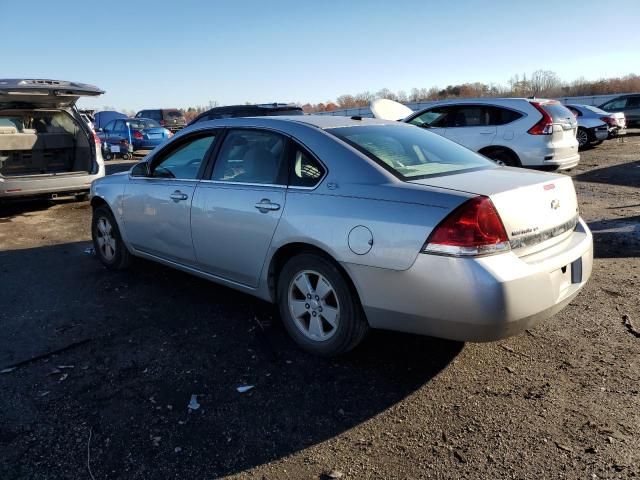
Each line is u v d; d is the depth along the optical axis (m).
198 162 4.32
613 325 3.82
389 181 3.13
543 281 2.85
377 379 3.22
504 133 8.86
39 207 9.51
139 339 3.85
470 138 9.16
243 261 3.85
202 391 3.13
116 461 2.54
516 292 2.73
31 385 3.24
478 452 2.53
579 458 2.46
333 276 3.25
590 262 3.37
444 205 2.81
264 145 3.81
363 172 3.24
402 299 2.94
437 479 2.37
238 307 4.42
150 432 2.75
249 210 3.70
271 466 2.49
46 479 2.42
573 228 3.45
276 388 3.15
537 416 2.79
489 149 9.03
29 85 7.75
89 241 6.93
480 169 3.57
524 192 2.98
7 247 6.68
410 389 3.10
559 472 2.37
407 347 3.61
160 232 4.61
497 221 2.77
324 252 3.29
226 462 2.52
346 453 2.56
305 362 3.45
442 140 4.15
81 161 9.09
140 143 20.19
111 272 5.47
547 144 8.59
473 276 2.69
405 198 2.96
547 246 3.09
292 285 3.55
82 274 5.44
